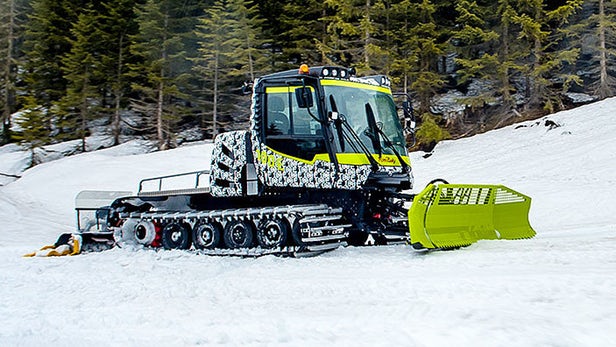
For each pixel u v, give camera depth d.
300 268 6.44
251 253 7.88
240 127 33.69
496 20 27.06
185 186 20.50
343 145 7.59
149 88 32.00
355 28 24.91
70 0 40.03
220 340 3.70
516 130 23.73
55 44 39.53
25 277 7.21
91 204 10.63
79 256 9.05
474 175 19.58
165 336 3.89
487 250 6.79
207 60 31.64
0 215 18.20
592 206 13.26
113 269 7.59
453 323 3.62
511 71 27.06
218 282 5.95
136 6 34.94
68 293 5.95
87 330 4.25
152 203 9.83
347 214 8.06
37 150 35.03
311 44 30.67
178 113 32.78
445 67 31.48
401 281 5.14
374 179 7.74
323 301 4.68
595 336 3.13
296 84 7.85
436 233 7.20
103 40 35.03
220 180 8.59
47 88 39.53
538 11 24.81
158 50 32.09
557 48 27.14
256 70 30.31
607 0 25.77
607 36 25.41
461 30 26.56
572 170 17.59
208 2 33.66
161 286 6.01
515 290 4.41
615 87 26.05
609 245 6.71
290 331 3.78
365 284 5.16
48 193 22.61
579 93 27.42
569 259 5.73
